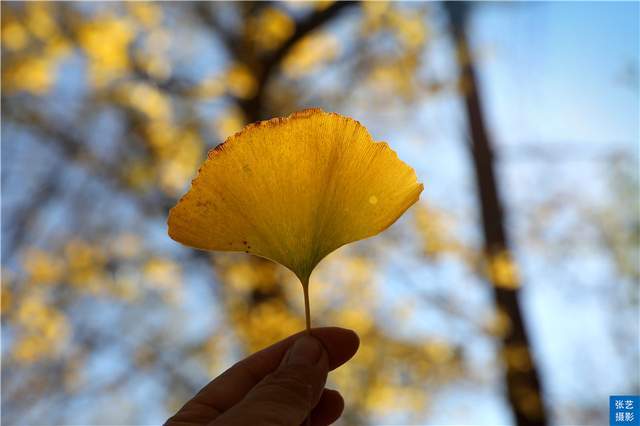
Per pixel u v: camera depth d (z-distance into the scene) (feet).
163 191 5.27
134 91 4.73
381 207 0.80
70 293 4.82
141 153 5.32
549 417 5.24
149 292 5.14
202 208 0.78
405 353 5.04
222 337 5.01
